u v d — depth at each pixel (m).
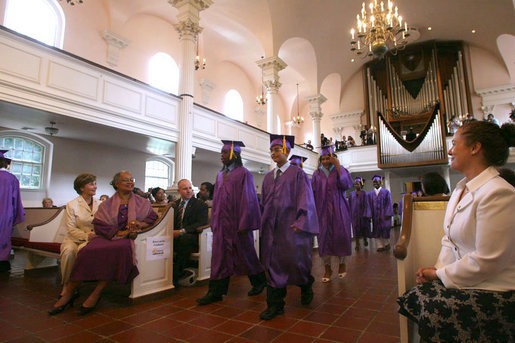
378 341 2.23
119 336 2.36
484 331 1.30
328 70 15.84
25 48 5.41
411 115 15.64
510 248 1.29
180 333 2.41
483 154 1.51
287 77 16.98
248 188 3.36
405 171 13.29
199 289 3.80
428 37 15.52
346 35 14.31
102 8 10.07
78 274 2.94
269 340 2.26
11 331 2.46
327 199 4.37
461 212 1.52
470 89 15.59
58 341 2.27
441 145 11.07
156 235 3.50
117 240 3.16
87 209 3.66
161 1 10.77
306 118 20.00
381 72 17.31
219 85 14.55
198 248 4.10
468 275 1.37
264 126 17.59
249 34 12.27
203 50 13.23
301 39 13.16
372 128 15.29
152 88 7.50
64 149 9.27
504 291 1.34
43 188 8.84
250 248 3.42
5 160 4.80
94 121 6.37
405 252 1.75
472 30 14.46
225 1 10.61
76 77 6.12
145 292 3.31
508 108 14.76
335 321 2.65
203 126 8.97
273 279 2.77
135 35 10.99
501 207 1.31
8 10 8.18
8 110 5.79
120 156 10.62
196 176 13.52
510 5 12.03
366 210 7.50
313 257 6.33
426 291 1.51
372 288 3.80
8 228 4.68
